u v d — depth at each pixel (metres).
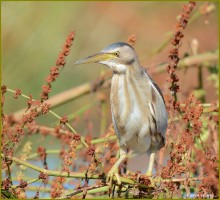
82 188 9.77
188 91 14.34
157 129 11.34
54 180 10.49
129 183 9.97
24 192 9.72
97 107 14.43
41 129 11.86
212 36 21.05
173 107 10.80
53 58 19.28
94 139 12.30
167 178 9.57
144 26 21.59
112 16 21.17
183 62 14.54
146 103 11.31
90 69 20.17
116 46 11.54
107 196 10.66
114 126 11.52
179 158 9.57
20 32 19.25
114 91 11.52
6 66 18.83
